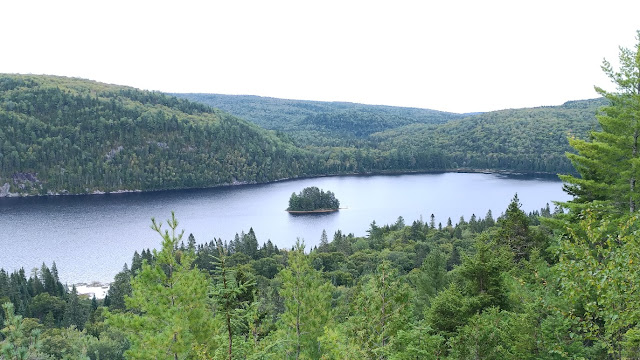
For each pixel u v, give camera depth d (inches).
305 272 1147.3
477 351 865.5
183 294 844.6
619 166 1173.1
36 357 581.0
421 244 4901.6
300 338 1103.0
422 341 851.4
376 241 5964.6
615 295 517.7
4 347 553.3
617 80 1146.7
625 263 520.7
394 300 847.1
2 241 7239.2
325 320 1136.2
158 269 857.5
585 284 567.8
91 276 5669.3
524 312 967.0
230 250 5984.3
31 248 6840.6
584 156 1277.1
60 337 2369.6
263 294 2623.0
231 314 701.9
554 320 833.5
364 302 845.2
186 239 7568.9
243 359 730.8
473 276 1180.5
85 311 3905.0
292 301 1127.6
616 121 1136.8
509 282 1114.7
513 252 1626.5
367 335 783.7
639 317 506.0
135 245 7081.7
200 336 845.8
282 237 7849.4
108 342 2332.7
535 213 6560.0
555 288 948.0
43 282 4795.8
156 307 816.9
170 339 754.2
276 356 904.3
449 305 1078.4
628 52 1130.7
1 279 4210.1
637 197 1088.8
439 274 1565.0
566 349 824.9
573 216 1190.9
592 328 574.6
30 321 2886.3
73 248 6879.9
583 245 576.4
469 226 6432.1
